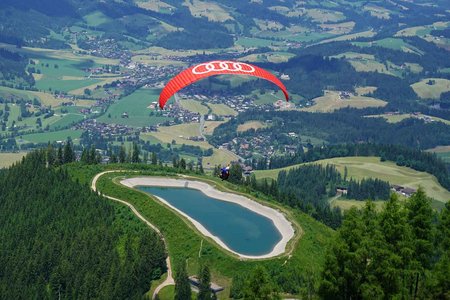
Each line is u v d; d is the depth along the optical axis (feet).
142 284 522.88
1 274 567.59
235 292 498.69
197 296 487.61
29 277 546.26
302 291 335.26
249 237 628.69
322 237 641.40
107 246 573.74
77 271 540.52
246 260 547.08
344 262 293.84
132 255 553.23
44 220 633.20
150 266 537.24
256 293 303.89
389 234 308.60
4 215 652.89
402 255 304.09
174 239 611.88
